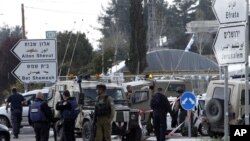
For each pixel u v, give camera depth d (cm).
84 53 10344
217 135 3244
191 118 4034
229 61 1914
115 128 3481
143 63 9044
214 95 3603
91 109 3638
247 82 1900
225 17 1925
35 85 8338
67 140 3197
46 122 3191
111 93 3800
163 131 3359
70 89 3928
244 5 1883
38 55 5144
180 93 4109
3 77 11056
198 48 13438
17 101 4419
